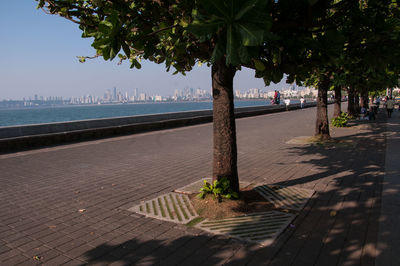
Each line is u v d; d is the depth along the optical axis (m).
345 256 3.53
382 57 3.81
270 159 9.36
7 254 3.76
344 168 7.80
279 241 3.93
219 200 5.10
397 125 18.20
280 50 3.60
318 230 4.23
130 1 3.64
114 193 6.19
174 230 4.35
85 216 4.97
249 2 2.25
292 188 6.19
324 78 11.08
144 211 5.11
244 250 3.72
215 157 5.26
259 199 5.54
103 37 2.78
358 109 29.38
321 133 12.61
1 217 4.97
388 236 3.97
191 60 4.48
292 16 3.64
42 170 8.23
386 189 5.93
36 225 4.64
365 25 3.66
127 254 3.71
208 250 3.75
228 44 2.37
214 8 2.30
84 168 8.48
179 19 3.40
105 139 14.34
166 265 3.45
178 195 5.90
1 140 10.98
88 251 3.81
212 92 5.15
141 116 18.19
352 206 5.11
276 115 31.47
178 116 21.30
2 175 7.71
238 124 21.84
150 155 10.39
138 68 3.75
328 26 3.98
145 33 3.79
